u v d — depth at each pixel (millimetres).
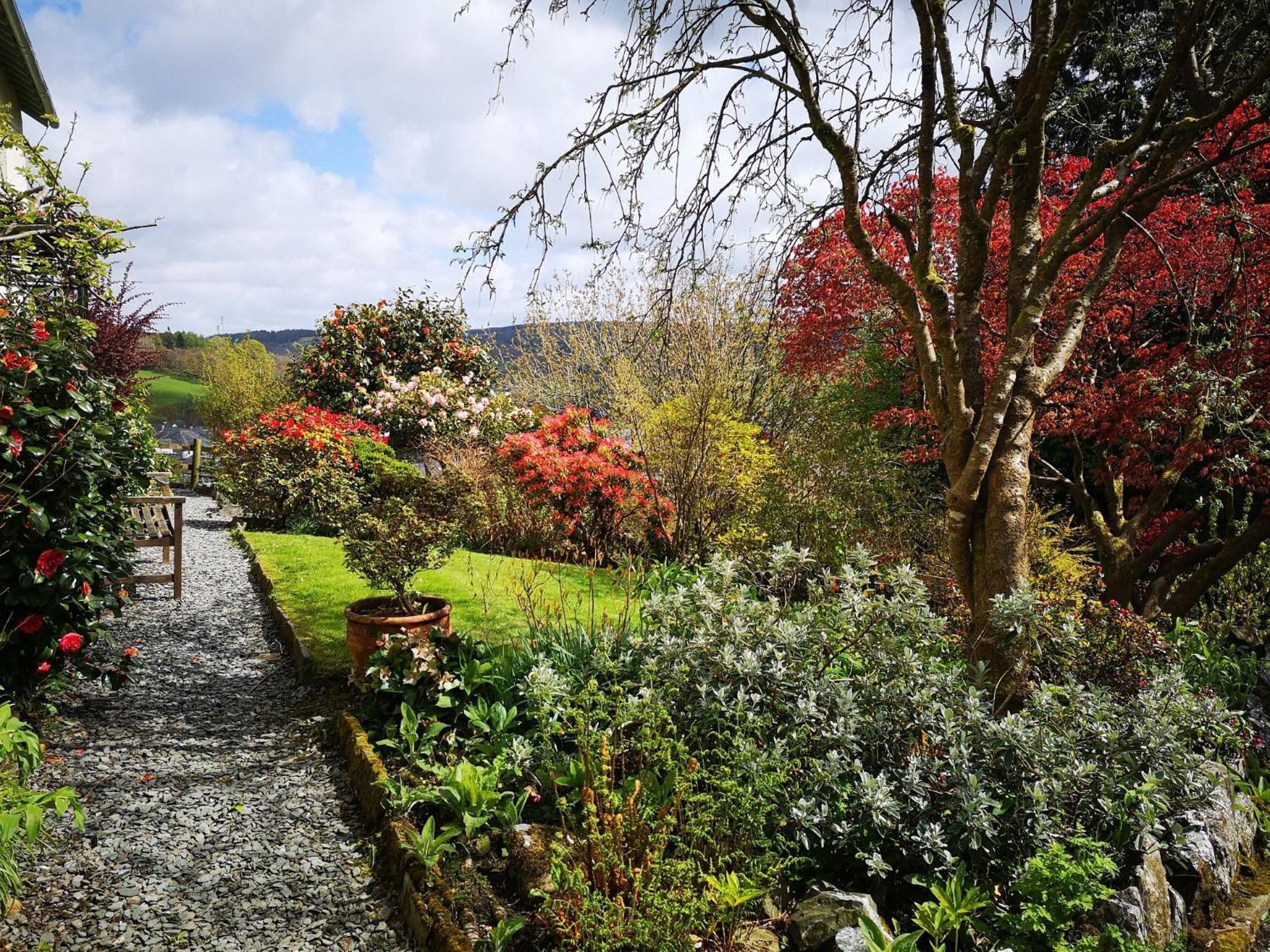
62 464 4004
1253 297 5488
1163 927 3010
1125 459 6375
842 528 6969
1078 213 4211
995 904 2838
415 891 2773
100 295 6426
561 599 5840
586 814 2824
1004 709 3916
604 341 14102
